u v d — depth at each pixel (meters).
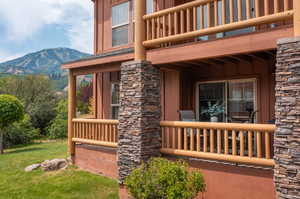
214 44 4.69
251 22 4.20
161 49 5.42
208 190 4.70
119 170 5.60
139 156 5.18
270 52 5.23
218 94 6.98
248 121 5.92
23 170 7.84
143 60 5.46
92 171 7.19
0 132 12.43
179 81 6.91
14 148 14.82
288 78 3.66
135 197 4.40
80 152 7.67
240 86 6.62
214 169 4.64
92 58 6.93
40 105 21.89
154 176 4.27
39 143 16.64
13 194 5.81
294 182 3.50
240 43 4.38
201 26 4.86
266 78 6.14
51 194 5.72
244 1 6.37
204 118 7.18
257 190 4.14
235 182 4.38
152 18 5.51
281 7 5.80
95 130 7.10
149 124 5.40
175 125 5.28
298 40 3.61
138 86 5.37
